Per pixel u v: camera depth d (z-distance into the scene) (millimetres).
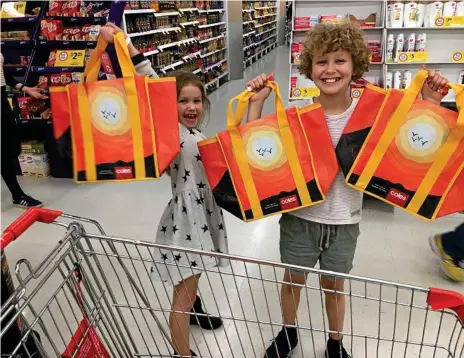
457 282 2369
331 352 1785
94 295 1347
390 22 3379
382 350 1888
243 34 10617
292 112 1394
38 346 1131
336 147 1423
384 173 1386
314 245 1631
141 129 1334
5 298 1415
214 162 1448
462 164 1320
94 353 1318
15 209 3482
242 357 1864
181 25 6297
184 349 1675
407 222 3064
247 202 1452
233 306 2195
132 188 3846
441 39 3445
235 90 8281
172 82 1325
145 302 1394
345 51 1395
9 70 4160
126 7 4477
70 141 1366
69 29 4070
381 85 3414
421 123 1329
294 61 3410
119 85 1315
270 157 1421
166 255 1646
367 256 2643
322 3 3541
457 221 3051
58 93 1338
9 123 3336
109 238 1243
